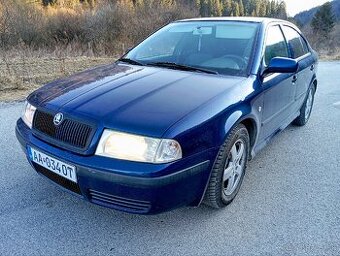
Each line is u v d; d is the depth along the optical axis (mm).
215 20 3844
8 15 17938
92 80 2941
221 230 2654
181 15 21953
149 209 2270
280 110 3768
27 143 2643
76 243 2459
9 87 7141
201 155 2383
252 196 3152
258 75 3154
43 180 3248
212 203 2770
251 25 3607
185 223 2719
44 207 2844
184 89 2699
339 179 3539
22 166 3508
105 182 2232
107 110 2377
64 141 2408
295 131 4957
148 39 3982
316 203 3074
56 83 3049
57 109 2512
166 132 2209
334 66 13070
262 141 3535
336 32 53875
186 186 2334
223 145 2576
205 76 3020
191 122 2328
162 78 2920
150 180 2160
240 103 2775
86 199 2406
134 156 2213
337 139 4676
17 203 2883
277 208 2973
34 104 2752
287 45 4105
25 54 13469
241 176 3070
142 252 2400
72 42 18266
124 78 2932
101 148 2270
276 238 2586
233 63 3227
